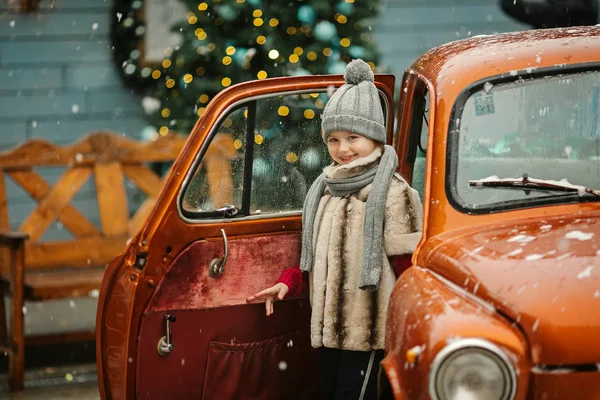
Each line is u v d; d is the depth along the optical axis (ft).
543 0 27.43
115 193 27.63
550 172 12.39
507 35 14.11
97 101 33.58
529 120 12.55
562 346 9.41
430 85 12.91
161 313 13.76
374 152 13.17
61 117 33.32
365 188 13.06
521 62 12.75
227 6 27.17
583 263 10.02
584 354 9.39
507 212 11.78
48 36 33.09
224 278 14.07
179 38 32.19
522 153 12.44
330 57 27.53
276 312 14.35
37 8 32.94
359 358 13.00
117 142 27.78
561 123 12.56
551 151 12.46
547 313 9.53
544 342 9.44
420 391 9.51
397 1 35.55
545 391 9.41
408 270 11.50
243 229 14.17
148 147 28.12
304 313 14.55
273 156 14.44
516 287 9.87
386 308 12.73
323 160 14.83
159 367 13.84
